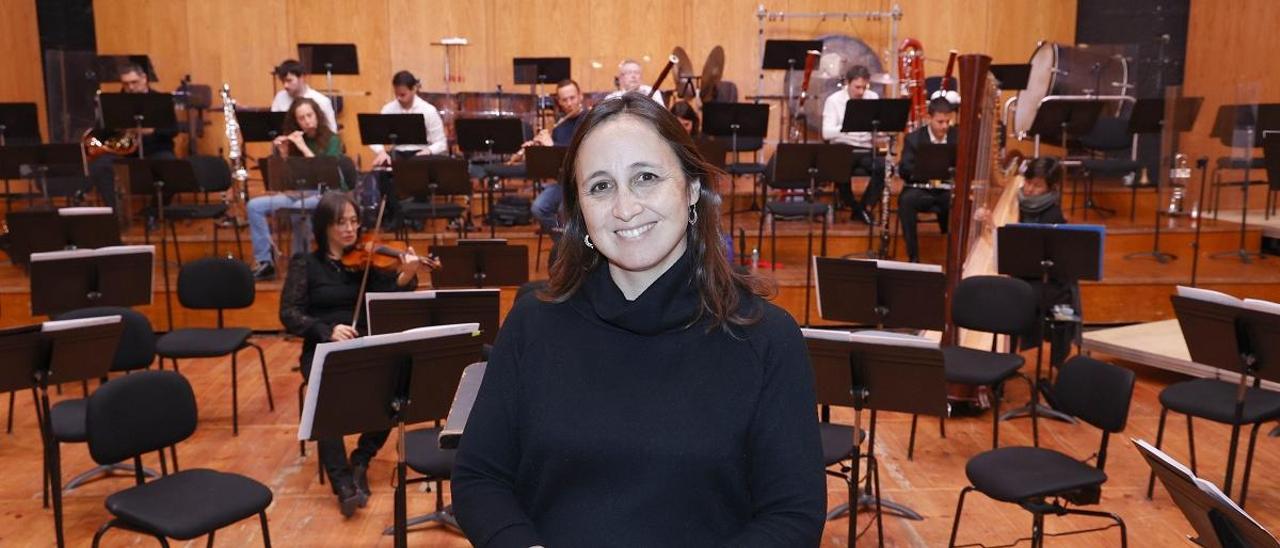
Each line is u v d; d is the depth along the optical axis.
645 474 1.57
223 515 3.61
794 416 1.60
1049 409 6.07
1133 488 5.04
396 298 4.36
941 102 8.25
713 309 1.63
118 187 8.23
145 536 4.50
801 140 10.38
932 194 8.24
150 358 5.17
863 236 8.70
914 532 4.57
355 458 4.89
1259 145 8.64
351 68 9.83
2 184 10.53
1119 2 11.45
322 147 8.16
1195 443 5.66
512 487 1.68
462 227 8.55
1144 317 7.95
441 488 4.69
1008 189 6.90
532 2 11.70
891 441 5.70
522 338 1.70
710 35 11.74
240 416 6.06
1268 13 10.17
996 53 11.77
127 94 8.20
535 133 9.94
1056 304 6.37
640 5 11.73
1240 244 8.88
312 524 4.63
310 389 3.41
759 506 1.58
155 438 3.86
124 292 5.64
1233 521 2.45
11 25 10.75
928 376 3.79
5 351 3.96
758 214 9.62
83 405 4.75
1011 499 3.87
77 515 4.70
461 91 11.49
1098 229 5.68
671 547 1.57
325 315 4.98
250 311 7.85
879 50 11.68
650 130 1.63
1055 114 8.62
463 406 2.40
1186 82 11.44
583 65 11.80
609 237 1.62
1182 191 9.62
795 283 7.82
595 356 1.64
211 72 11.46
